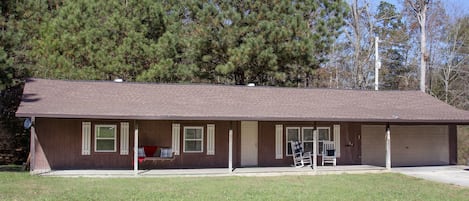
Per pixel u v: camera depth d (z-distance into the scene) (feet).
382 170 64.44
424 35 110.83
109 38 85.51
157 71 84.28
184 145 65.26
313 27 93.35
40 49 82.89
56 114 53.21
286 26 87.10
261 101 68.18
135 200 39.75
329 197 43.06
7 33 66.49
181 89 70.13
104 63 83.41
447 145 75.87
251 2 87.40
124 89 67.51
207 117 57.11
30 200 38.55
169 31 88.79
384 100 75.77
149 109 58.80
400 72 137.08
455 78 128.26
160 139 64.44
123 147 63.36
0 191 42.47
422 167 70.13
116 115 54.60
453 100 124.98
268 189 47.03
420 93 80.64
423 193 46.75
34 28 85.10
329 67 127.65
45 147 60.90
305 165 68.59
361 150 72.23
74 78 81.61
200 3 88.02
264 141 68.08
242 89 73.00
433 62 131.03
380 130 73.20
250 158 67.36
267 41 86.89
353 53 128.88
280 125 68.90
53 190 43.83
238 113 59.82
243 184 50.34
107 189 45.16
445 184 53.47
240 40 88.02
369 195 44.78
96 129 62.64
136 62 86.84
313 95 74.13
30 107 54.80
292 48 86.94
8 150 81.92
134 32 85.20
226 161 66.49
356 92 78.43
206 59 88.48
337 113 64.08
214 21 85.76
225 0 87.45
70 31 84.12
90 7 86.12
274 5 87.92
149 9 88.48
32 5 86.43
